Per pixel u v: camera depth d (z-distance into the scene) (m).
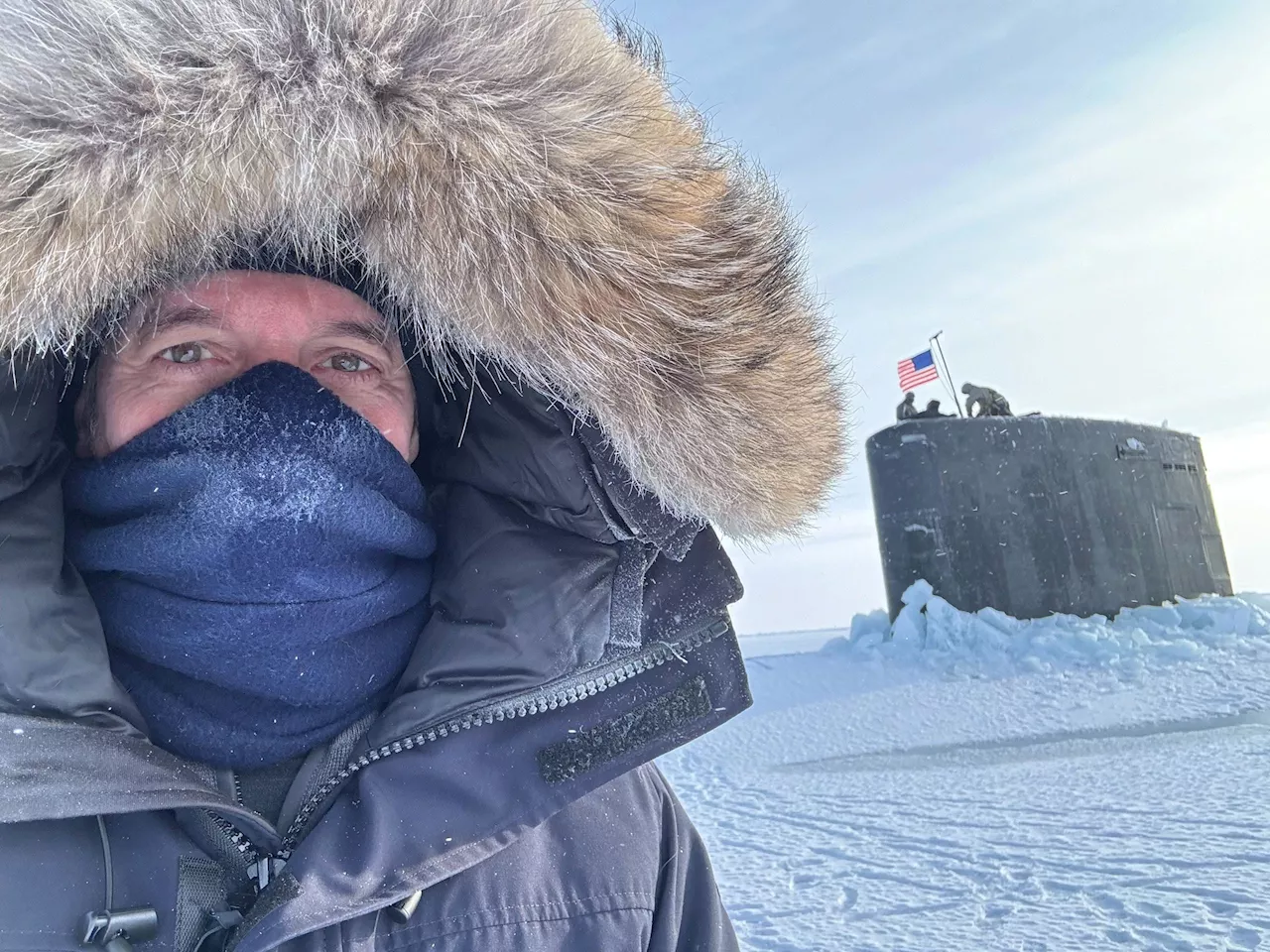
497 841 1.05
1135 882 3.68
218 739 1.05
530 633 1.16
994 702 7.96
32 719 0.86
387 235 1.03
